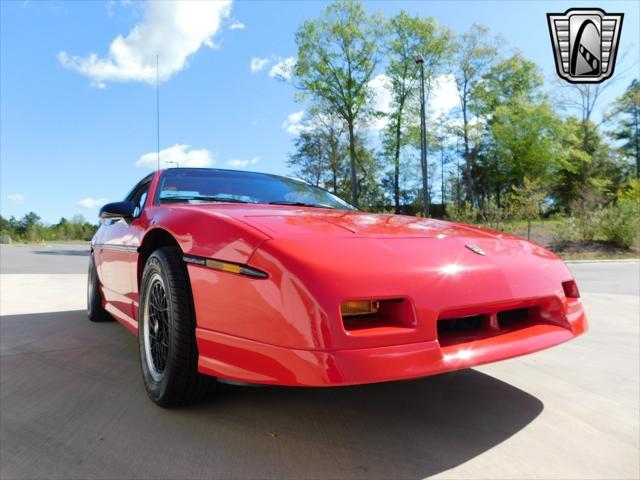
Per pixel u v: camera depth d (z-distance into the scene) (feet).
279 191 8.99
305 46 89.76
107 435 5.20
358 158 107.04
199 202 7.91
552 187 120.16
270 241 4.78
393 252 4.94
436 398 6.46
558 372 7.76
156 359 6.22
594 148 124.77
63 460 4.64
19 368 7.84
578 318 5.78
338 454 4.78
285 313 4.36
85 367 7.90
